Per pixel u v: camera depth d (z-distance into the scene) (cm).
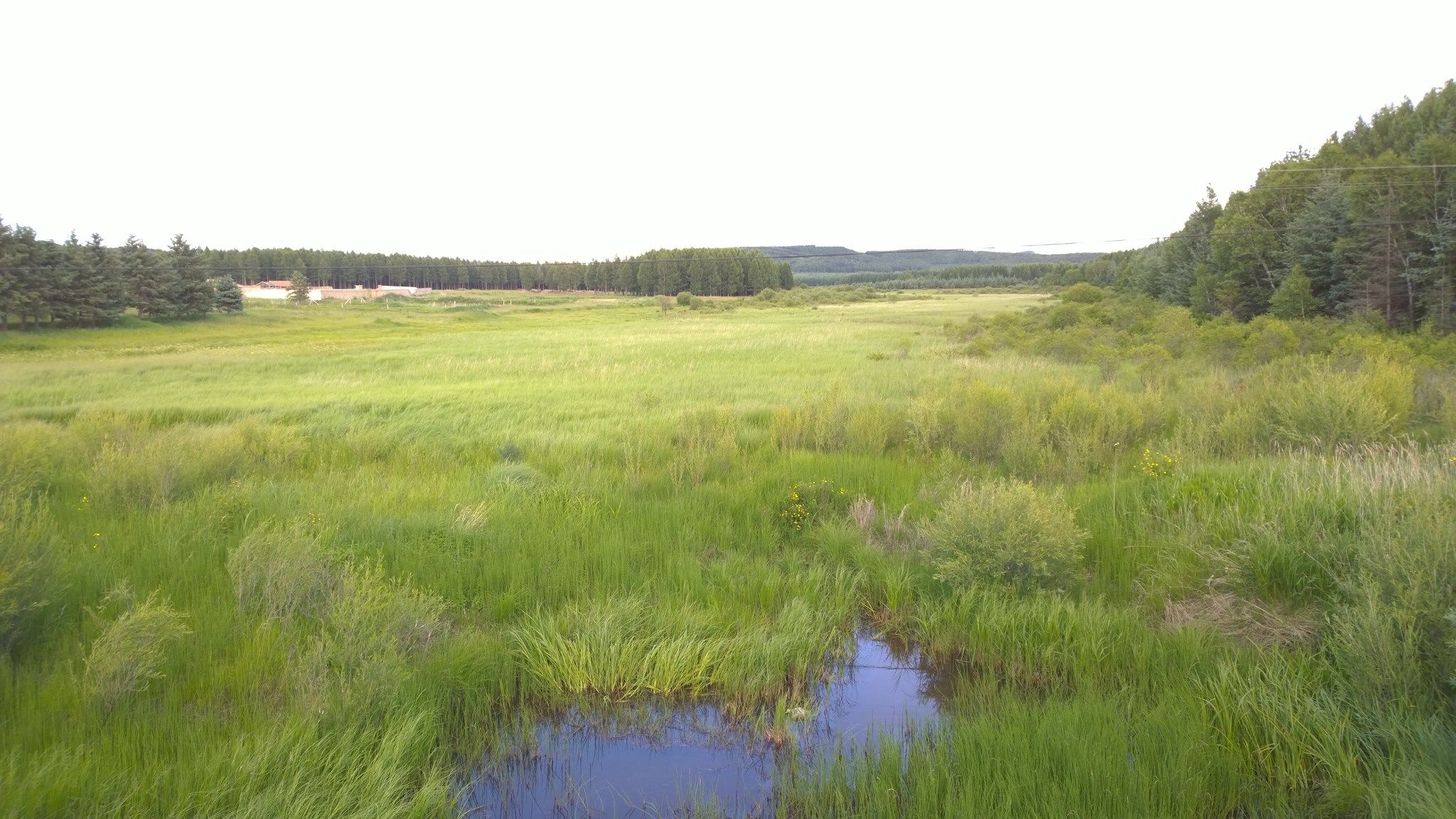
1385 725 429
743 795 456
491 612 643
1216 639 568
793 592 686
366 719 477
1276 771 426
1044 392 1434
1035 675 562
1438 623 463
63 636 564
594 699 554
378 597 588
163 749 443
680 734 519
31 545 592
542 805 447
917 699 557
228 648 556
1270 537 634
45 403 2002
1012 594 646
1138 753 441
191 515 834
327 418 1633
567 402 1848
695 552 783
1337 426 1027
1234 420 1123
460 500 924
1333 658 516
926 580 691
